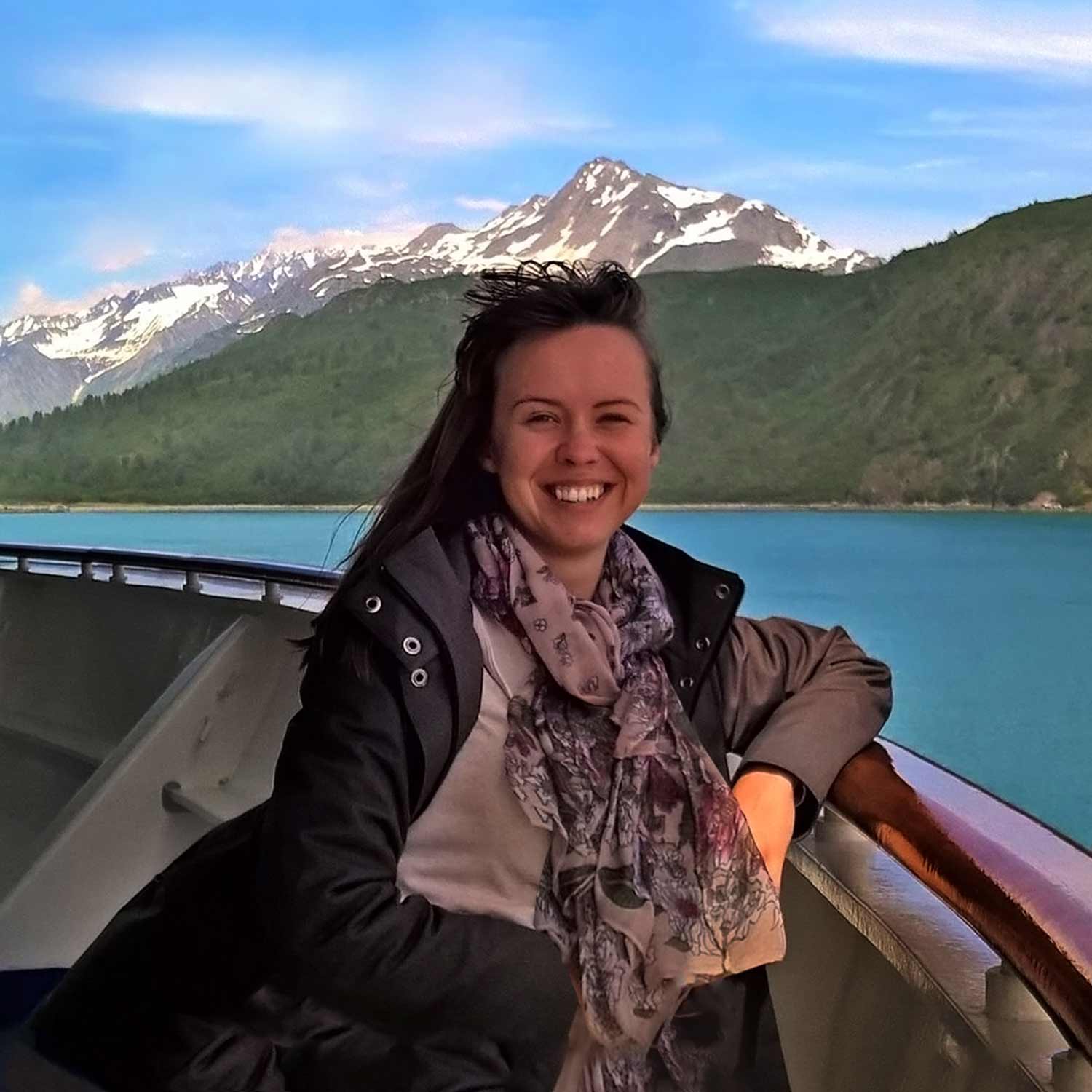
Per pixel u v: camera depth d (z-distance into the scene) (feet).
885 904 4.33
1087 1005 2.65
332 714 3.51
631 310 3.90
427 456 3.94
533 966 3.48
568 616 3.71
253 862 3.77
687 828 3.67
